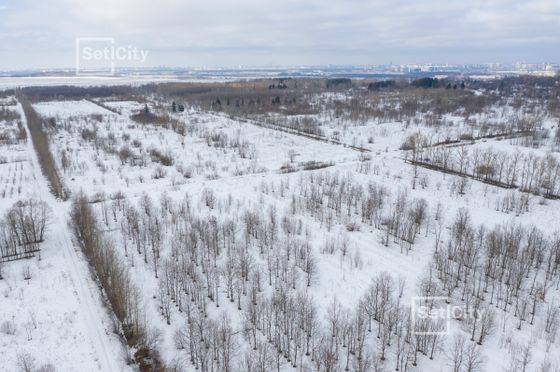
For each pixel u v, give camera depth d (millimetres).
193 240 99250
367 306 76938
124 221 115312
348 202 122125
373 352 69562
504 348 69188
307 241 101438
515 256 90000
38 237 107000
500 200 127188
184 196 134625
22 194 139875
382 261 95312
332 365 64062
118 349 71875
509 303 79125
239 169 167375
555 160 145125
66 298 84562
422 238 105188
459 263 85938
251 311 76125
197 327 73312
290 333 73312
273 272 91000
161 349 71688
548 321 72438
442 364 67062
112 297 81750
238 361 68500
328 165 166500
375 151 189000
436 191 135750
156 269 91250
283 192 136875
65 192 138750
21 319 78062
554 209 120625
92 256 95812
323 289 85938
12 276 91125
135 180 154250
